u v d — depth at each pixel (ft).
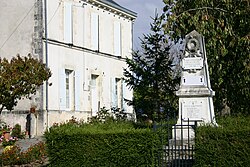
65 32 103.50
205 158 34.06
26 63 70.23
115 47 125.39
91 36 114.21
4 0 98.43
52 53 98.43
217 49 55.06
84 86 110.22
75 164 38.09
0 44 98.12
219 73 57.36
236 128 34.24
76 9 107.55
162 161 36.65
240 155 33.50
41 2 96.22
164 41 60.59
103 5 118.62
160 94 65.00
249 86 57.98
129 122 58.03
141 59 65.98
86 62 111.55
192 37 47.62
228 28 54.95
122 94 125.90
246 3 55.67
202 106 46.29
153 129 37.68
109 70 122.11
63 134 38.55
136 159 36.52
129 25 133.69
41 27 95.91
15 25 97.50
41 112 93.76
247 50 55.57
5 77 67.00
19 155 49.14
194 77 47.03
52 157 38.75
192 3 57.16
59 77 100.37
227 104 60.49
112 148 37.14
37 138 85.35
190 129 44.34
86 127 40.83
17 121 93.97
